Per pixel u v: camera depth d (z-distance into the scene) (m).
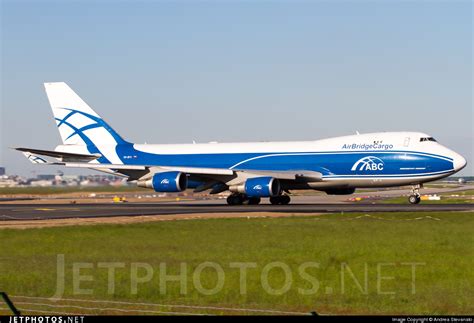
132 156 130.12
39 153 124.62
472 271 44.03
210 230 67.88
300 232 65.31
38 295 37.94
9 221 82.88
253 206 112.69
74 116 135.75
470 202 124.75
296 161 115.56
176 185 113.62
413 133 111.44
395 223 73.00
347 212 88.06
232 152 122.00
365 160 110.88
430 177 108.12
